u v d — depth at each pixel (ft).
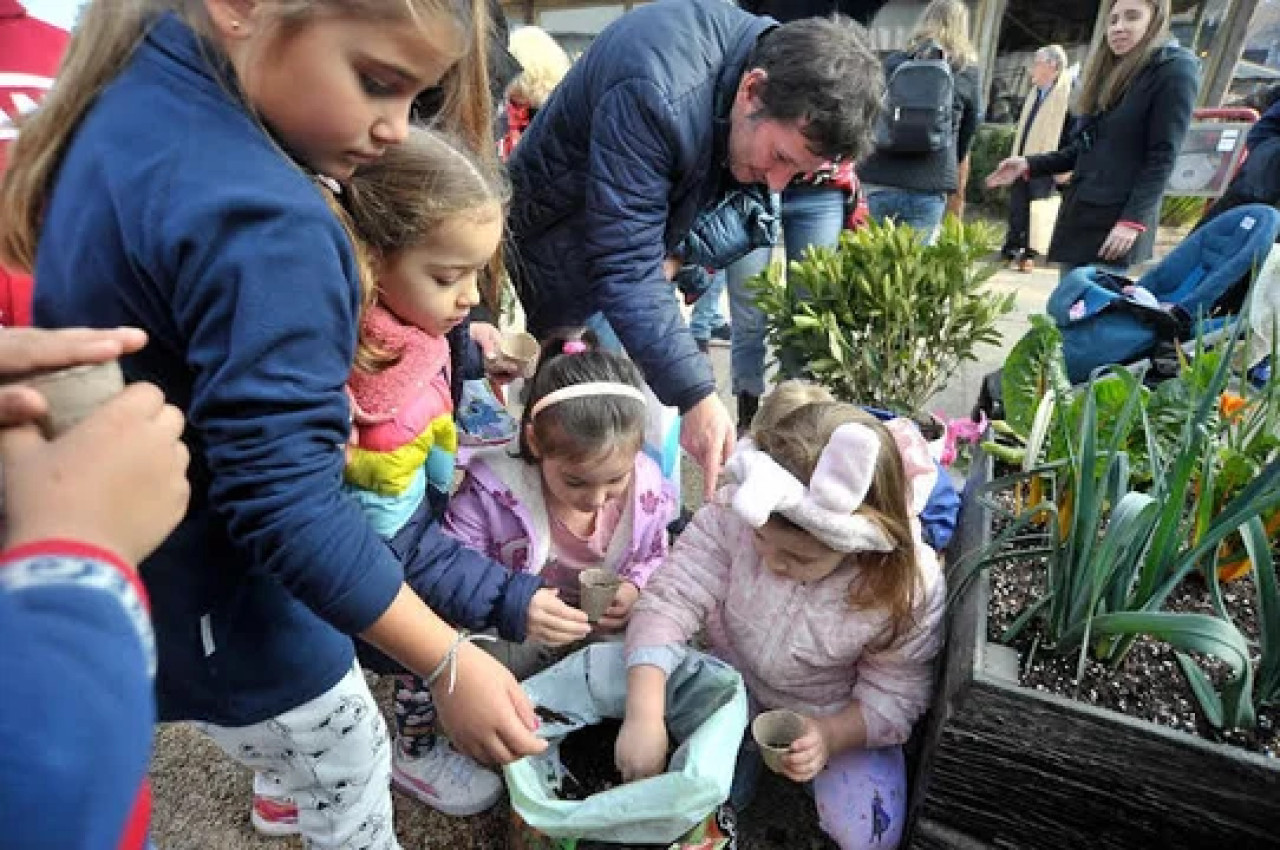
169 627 2.71
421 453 3.55
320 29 2.01
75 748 1.34
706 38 4.71
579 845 3.51
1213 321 7.71
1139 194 9.44
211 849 4.39
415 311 3.47
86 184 2.17
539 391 4.47
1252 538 3.58
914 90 9.93
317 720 3.14
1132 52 9.25
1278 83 21.57
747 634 4.58
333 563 2.29
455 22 2.11
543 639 3.72
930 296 6.19
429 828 4.57
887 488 3.97
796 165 4.65
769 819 4.67
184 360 2.29
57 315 2.27
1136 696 3.64
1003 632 4.05
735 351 9.10
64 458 1.66
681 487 7.99
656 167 4.73
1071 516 4.21
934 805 3.92
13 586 1.47
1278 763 3.13
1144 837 3.48
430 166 3.23
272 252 2.06
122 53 2.26
